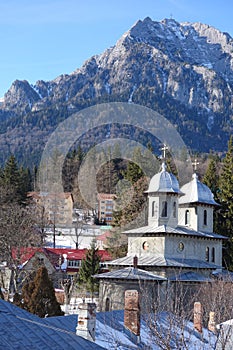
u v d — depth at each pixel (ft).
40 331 87.97
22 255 386.52
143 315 149.79
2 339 82.02
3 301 94.63
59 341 87.20
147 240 311.88
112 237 314.55
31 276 360.69
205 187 355.15
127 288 283.79
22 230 365.20
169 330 125.39
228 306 185.47
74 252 446.19
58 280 421.18
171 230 309.42
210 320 168.86
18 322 88.79
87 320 115.96
